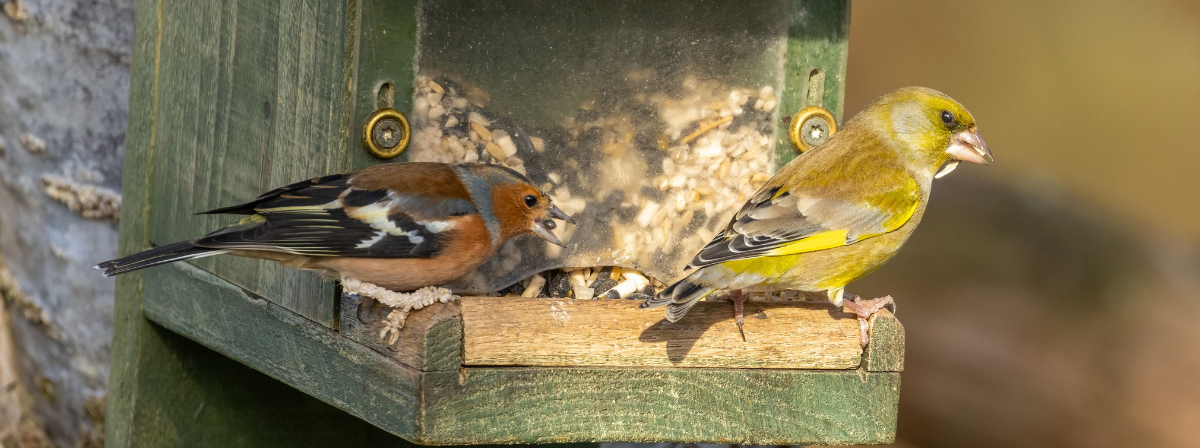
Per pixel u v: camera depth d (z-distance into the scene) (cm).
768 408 889
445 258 857
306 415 1192
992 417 1773
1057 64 2305
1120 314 1789
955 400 1781
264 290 959
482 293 930
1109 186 2152
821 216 912
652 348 860
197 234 1024
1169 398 1720
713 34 959
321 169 864
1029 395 1755
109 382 1154
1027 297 1816
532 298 852
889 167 955
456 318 812
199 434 1152
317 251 833
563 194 938
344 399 870
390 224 845
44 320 1284
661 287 970
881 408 908
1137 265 1848
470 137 906
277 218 838
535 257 934
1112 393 1738
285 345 933
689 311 877
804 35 974
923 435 1805
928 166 996
